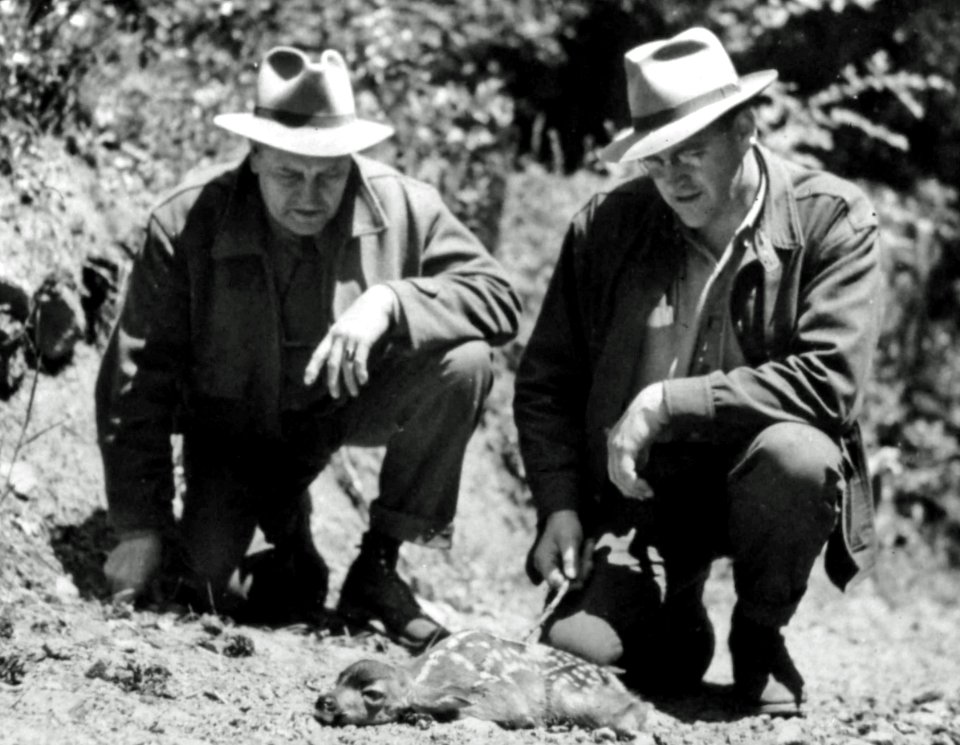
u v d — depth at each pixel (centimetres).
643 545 1068
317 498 1480
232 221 1121
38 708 876
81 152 1464
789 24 2159
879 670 1409
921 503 2111
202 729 880
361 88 1795
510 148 2027
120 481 1143
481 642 966
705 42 1032
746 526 1010
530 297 1848
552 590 1073
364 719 909
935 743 1002
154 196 1512
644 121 1027
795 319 1042
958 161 2359
